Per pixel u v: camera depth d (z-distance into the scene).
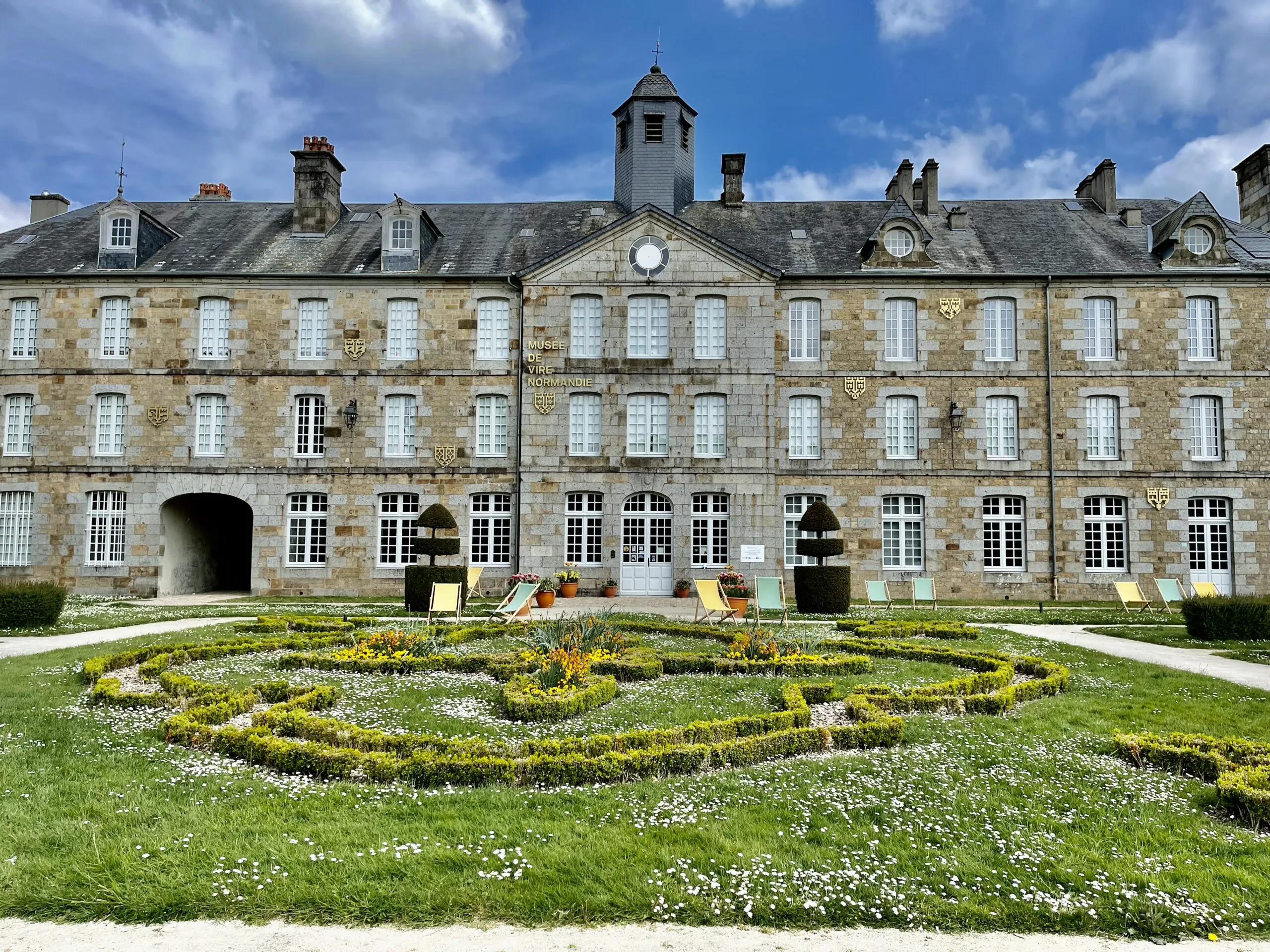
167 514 25.55
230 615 18.69
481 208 29.94
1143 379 25.08
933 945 4.39
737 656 12.26
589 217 28.73
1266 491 24.70
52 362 25.64
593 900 4.70
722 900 4.75
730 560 24.72
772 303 25.27
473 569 22.00
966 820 5.95
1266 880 5.05
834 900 4.77
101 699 9.30
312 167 27.97
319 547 25.50
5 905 4.62
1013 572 24.86
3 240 27.92
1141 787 6.71
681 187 29.06
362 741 7.32
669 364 25.14
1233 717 9.03
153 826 5.68
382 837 5.50
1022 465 25.05
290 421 25.48
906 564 25.14
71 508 25.38
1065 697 10.14
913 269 25.62
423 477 25.34
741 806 6.20
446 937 4.42
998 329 25.64
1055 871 5.13
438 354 25.61
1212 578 24.66
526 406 25.20
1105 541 24.97
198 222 28.78
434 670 11.57
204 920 4.56
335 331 25.66
